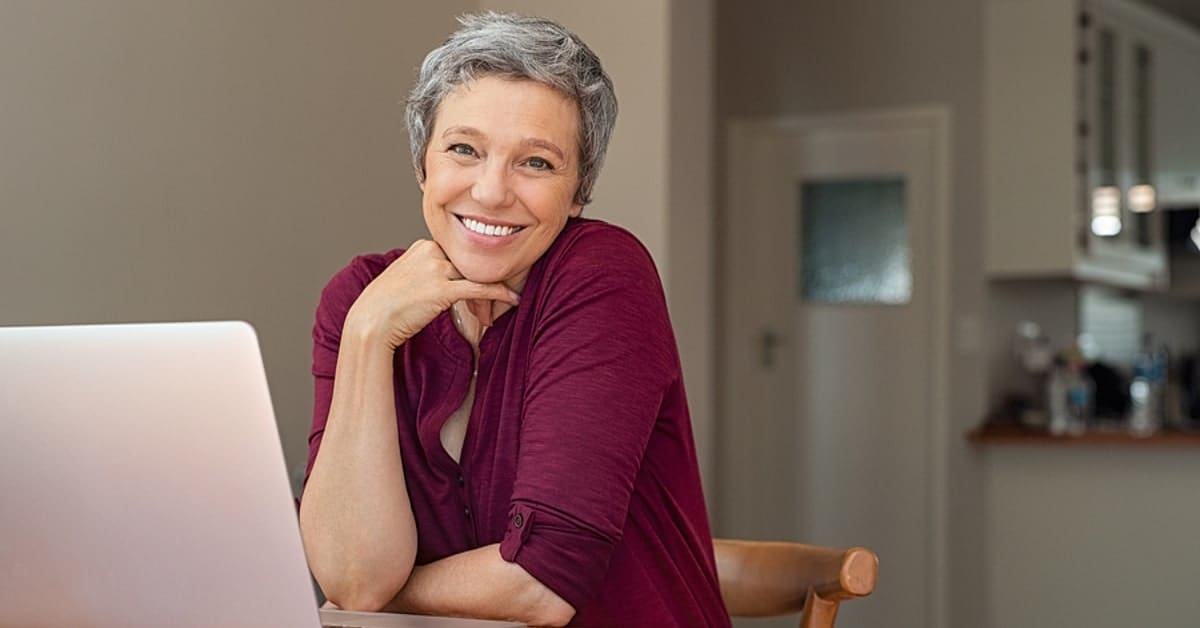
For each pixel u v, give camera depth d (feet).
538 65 4.78
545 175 4.85
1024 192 19.27
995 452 18.95
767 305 20.67
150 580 4.00
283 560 3.83
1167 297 26.66
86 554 4.06
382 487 4.79
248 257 10.59
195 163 10.08
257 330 10.68
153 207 9.70
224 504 3.83
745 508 20.66
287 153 11.00
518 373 4.93
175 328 3.75
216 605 3.94
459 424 5.10
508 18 4.93
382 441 4.80
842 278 20.30
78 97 9.08
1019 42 19.35
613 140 13.46
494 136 4.75
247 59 10.59
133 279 9.51
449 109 4.84
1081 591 18.28
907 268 19.86
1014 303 20.57
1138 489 17.89
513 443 4.92
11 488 4.09
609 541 4.59
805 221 20.53
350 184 11.71
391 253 5.49
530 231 4.85
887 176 20.04
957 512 19.24
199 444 3.80
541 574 4.52
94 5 9.21
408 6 12.42
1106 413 21.71
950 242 19.60
